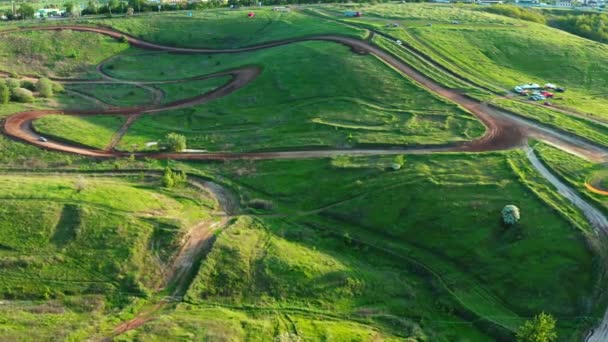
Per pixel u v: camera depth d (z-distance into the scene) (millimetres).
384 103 93312
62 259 52844
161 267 53656
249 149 81938
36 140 83438
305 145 81000
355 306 51219
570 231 55062
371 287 53438
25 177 70250
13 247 53281
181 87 113375
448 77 103375
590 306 48750
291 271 54094
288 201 69000
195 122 94875
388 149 77500
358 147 79000
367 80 100875
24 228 55219
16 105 98500
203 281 51719
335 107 93625
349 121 87812
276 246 58000
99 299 49250
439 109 89375
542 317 43531
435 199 63438
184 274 53125
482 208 60688
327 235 62000
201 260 54219
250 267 54188
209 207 67000
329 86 101000
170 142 82438
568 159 70000
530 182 64438
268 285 52438
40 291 49500
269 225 62812
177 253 55688
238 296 51094
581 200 60594
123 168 76438
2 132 84812
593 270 51156
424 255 57938
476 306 50969
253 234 60125
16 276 50469
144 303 49344
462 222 59719
